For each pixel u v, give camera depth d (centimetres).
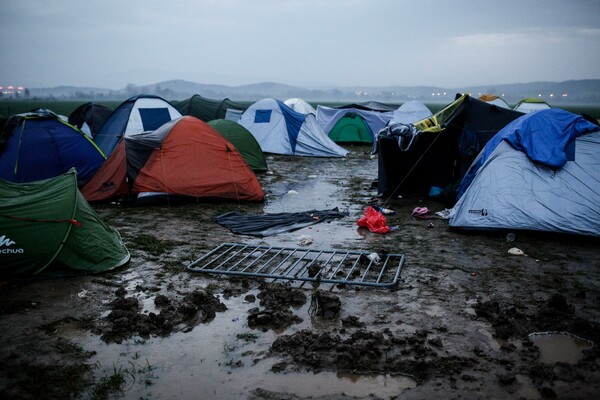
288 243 808
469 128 1117
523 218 816
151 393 395
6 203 648
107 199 1106
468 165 1110
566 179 833
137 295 590
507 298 575
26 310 544
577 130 877
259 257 726
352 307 554
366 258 705
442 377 415
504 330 482
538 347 464
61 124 1223
